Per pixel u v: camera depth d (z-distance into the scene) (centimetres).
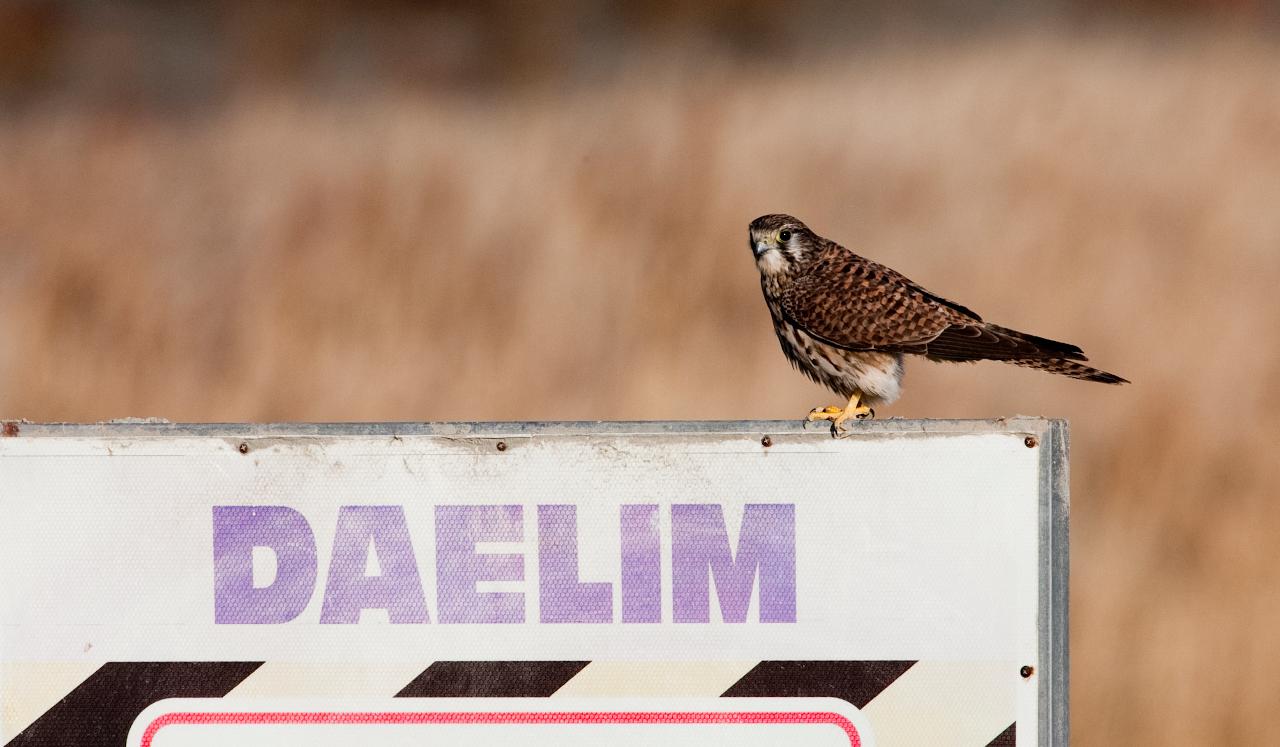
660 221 1499
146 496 455
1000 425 440
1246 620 918
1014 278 1404
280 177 1708
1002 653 441
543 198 1564
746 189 1597
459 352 1285
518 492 449
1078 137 1738
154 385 1267
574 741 450
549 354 1279
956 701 442
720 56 2420
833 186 1617
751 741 446
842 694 445
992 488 441
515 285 1392
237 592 454
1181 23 2353
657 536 447
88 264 1469
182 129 2023
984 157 1697
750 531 446
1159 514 1030
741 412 1196
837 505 445
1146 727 858
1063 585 439
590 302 1357
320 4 2691
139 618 455
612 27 2630
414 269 1412
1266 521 1016
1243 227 1504
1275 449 1102
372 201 1568
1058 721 440
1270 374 1212
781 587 445
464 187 1598
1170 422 1132
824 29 2531
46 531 455
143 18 2775
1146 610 927
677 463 447
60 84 2392
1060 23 2420
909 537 443
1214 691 872
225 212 1623
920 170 1653
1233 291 1373
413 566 451
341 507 452
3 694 455
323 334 1320
